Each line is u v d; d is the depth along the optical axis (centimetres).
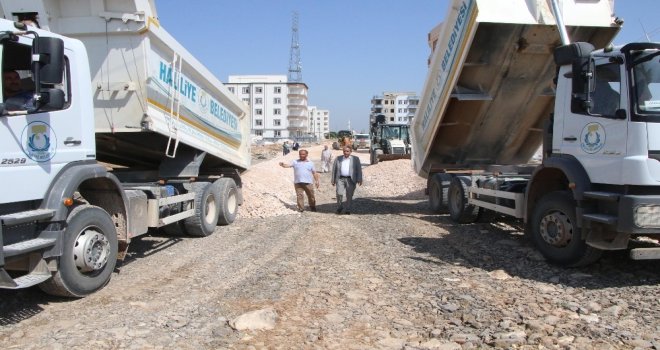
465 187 1022
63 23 702
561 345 410
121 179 855
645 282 587
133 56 708
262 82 11288
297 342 422
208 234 922
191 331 445
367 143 6488
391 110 8238
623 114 562
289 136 11269
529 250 756
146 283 602
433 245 819
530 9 838
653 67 566
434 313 493
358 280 610
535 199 733
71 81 541
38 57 460
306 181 1262
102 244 563
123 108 723
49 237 499
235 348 409
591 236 596
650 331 439
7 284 450
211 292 563
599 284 582
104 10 695
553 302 518
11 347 409
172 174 885
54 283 511
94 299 536
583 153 620
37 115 495
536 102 1002
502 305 511
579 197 607
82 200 573
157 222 717
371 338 431
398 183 1950
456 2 912
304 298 539
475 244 821
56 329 446
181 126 838
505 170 1007
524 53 895
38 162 495
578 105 623
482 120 1048
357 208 1341
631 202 542
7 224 451
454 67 938
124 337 427
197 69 881
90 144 568
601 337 425
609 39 869
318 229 976
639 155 550
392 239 872
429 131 1120
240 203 1142
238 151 1151
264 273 645
